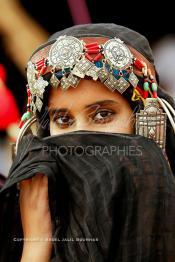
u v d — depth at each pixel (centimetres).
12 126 455
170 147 329
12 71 459
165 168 279
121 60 296
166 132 323
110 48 296
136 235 269
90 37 301
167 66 451
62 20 454
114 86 292
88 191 276
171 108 311
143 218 270
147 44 324
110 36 308
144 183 274
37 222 294
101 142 284
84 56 291
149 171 276
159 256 268
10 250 294
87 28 311
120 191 274
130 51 306
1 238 287
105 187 276
